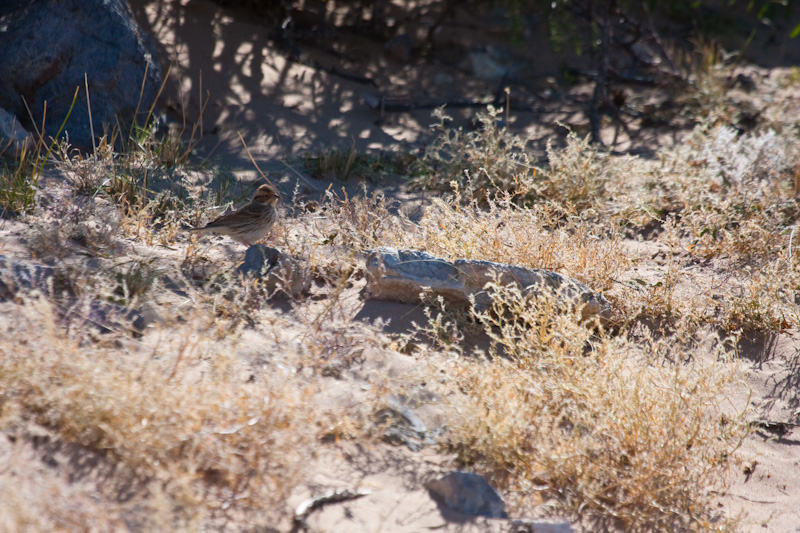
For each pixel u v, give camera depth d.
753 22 48.66
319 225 18.98
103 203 18.09
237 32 34.00
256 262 14.97
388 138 28.73
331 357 12.22
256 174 23.33
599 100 34.00
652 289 16.92
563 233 17.23
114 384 9.16
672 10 46.06
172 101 27.58
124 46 24.70
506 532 9.29
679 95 36.97
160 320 12.35
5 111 21.27
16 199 16.83
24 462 8.33
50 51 23.28
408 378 12.25
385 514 9.24
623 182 23.50
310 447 9.70
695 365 13.56
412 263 15.16
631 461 10.90
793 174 24.02
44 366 9.55
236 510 8.65
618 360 12.74
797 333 15.86
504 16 43.12
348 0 41.16
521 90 36.62
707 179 23.22
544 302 14.07
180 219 17.70
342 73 34.19
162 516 7.66
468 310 15.16
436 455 10.81
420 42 39.75
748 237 19.31
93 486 8.28
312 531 8.63
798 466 12.30
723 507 11.17
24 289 12.09
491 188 22.75
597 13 40.84
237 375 10.98
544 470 10.54
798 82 39.72
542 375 12.35
